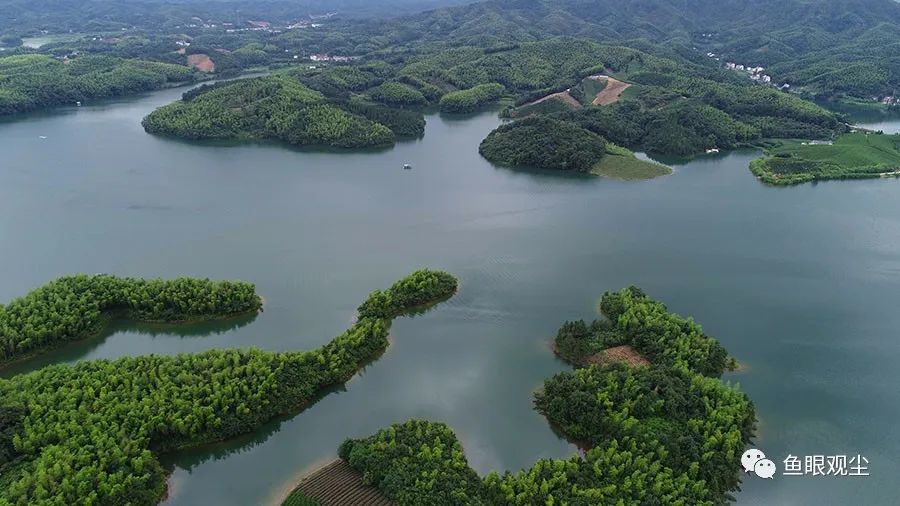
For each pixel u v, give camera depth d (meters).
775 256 149.75
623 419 87.00
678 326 109.62
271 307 123.44
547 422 93.31
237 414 88.81
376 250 149.88
